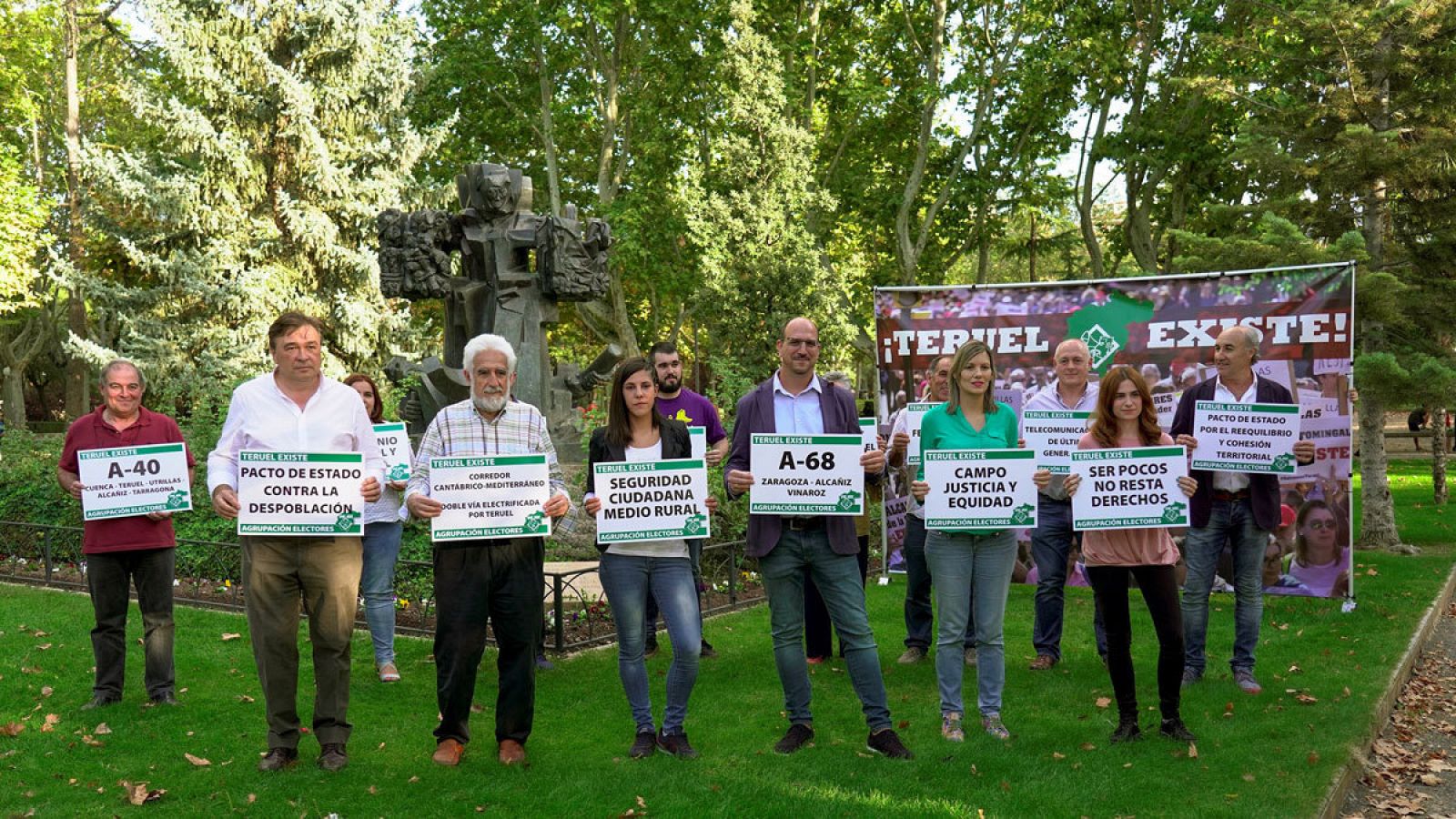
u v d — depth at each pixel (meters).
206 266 23.56
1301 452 6.62
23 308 33.94
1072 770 5.22
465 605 5.21
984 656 5.79
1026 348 10.06
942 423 5.71
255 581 5.09
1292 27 13.45
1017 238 33.91
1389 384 11.98
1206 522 6.76
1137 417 5.73
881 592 9.96
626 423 5.39
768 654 7.54
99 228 24.92
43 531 11.53
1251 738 5.71
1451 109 12.72
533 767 5.28
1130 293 9.73
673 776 5.10
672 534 5.26
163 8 23.14
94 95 33.28
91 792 4.98
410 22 25.83
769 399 5.59
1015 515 5.51
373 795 4.91
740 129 23.17
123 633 6.36
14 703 6.31
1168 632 5.61
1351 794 5.34
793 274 21.70
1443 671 7.80
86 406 32.84
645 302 34.47
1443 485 17.06
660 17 27.58
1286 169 13.17
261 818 4.66
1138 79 27.75
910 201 29.12
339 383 5.33
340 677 5.25
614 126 29.62
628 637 5.40
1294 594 9.44
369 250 25.55
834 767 5.25
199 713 6.12
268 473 4.98
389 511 6.83
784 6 28.95
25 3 29.48
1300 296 9.20
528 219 11.62
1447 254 13.47
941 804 4.77
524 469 5.18
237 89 24.02
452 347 11.73
